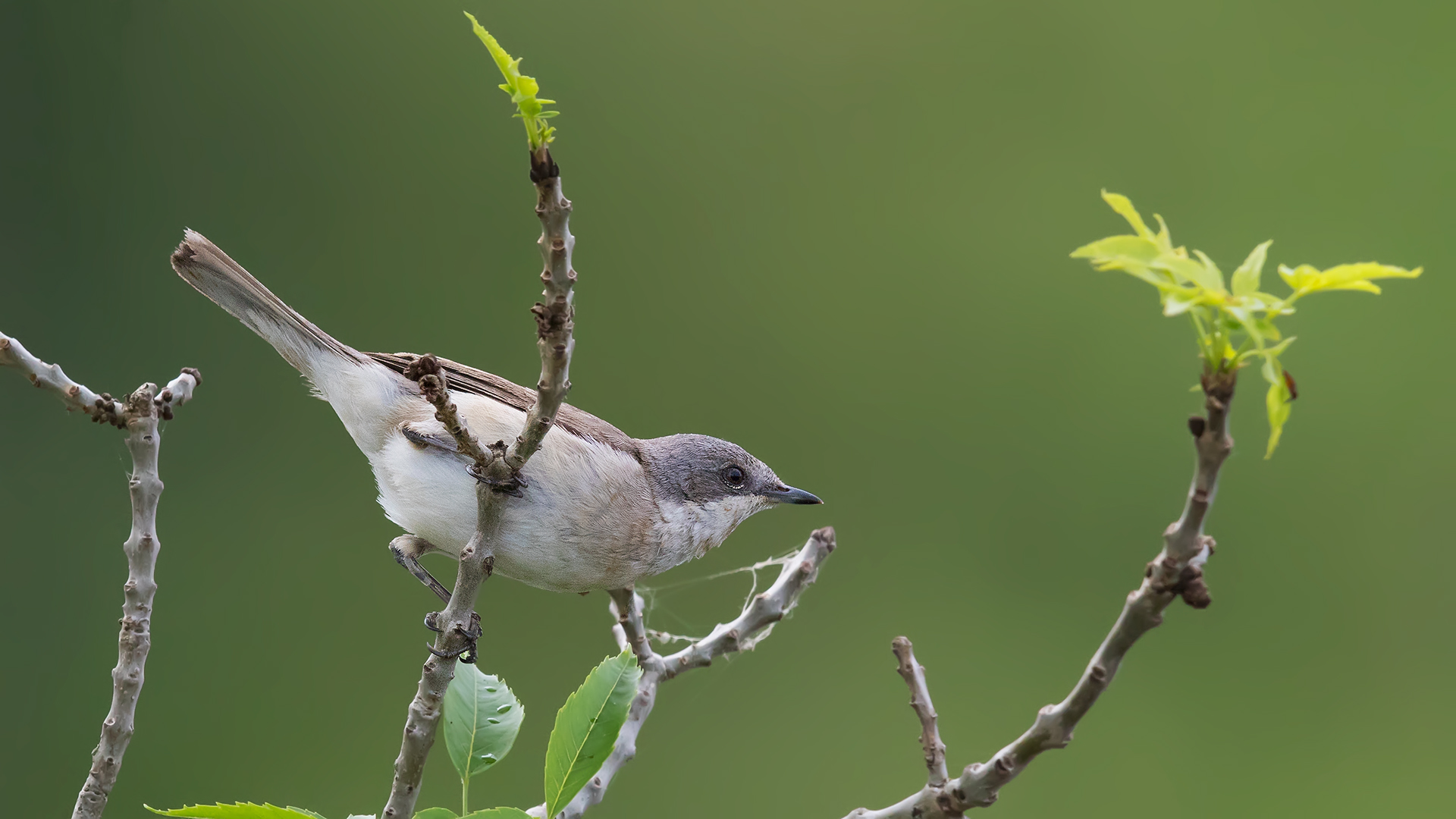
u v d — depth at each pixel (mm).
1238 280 4195
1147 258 4211
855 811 6496
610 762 8047
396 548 9281
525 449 6551
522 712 7129
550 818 6266
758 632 8695
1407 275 3928
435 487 8742
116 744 6520
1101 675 5547
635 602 9148
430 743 7004
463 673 7188
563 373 6223
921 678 6660
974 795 6094
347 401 9266
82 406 6414
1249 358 4492
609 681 6410
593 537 8812
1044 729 5824
